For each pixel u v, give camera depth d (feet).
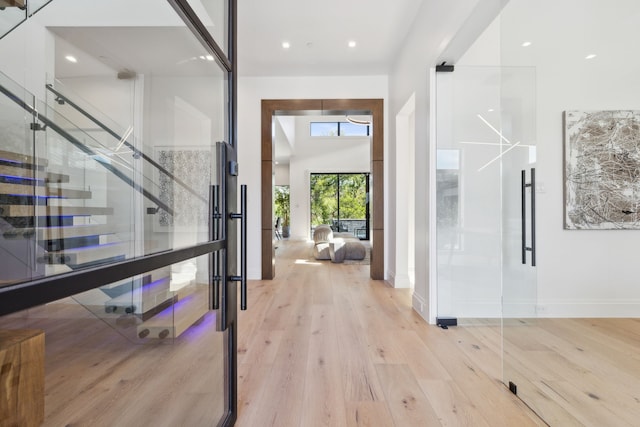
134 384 5.14
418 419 4.50
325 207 35.45
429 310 8.67
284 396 5.08
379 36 11.51
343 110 14.73
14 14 5.61
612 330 7.80
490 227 8.83
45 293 1.71
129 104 10.80
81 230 7.14
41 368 2.09
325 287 12.94
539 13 8.37
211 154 5.40
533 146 8.20
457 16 7.29
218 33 4.68
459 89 8.93
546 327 7.80
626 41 8.57
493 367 6.11
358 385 5.42
